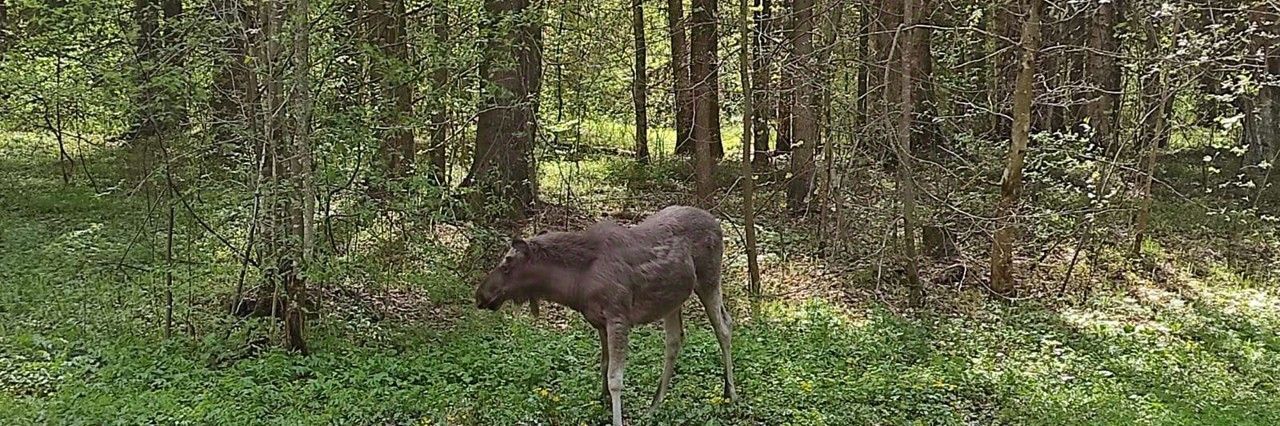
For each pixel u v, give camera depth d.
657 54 19.86
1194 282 11.95
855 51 12.82
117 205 13.02
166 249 10.51
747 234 11.09
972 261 12.14
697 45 13.30
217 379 7.56
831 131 12.47
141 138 11.45
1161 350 9.22
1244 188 16.42
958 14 14.93
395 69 8.00
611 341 6.57
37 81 9.86
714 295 7.39
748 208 11.03
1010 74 15.60
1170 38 11.47
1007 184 11.02
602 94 17.67
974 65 16.14
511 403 7.27
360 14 8.45
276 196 7.82
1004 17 14.95
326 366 8.02
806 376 8.22
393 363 8.10
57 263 10.54
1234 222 14.05
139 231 9.06
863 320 10.30
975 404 7.73
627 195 17.11
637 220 15.22
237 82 8.37
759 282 11.19
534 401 7.30
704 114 11.80
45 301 9.41
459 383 7.87
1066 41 16.34
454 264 10.43
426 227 9.39
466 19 8.62
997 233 11.13
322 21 7.90
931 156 13.99
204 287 9.42
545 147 15.37
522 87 13.01
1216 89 13.47
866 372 8.42
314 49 7.88
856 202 12.82
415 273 9.79
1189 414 7.38
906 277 11.49
